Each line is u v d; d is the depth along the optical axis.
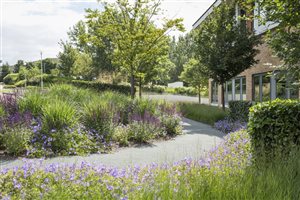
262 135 5.85
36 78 41.09
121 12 17.44
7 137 7.42
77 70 44.94
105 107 9.60
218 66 15.98
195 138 10.48
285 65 6.52
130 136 9.45
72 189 3.70
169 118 11.52
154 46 18.56
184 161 5.04
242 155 5.83
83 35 18.61
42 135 7.79
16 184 3.93
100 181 3.90
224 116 15.35
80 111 9.62
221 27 16.53
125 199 3.23
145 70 24.08
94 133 8.87
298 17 5.70
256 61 16.59
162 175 4.01
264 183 3.20
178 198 2.90
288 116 5.69
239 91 22.38
